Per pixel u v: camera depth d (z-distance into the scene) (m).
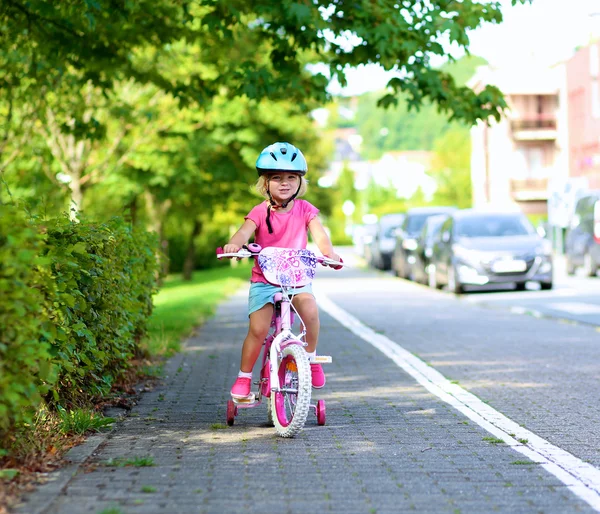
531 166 70.12
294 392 6.89
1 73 14.75
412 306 21.22
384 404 8.50
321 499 5.17
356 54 12.91
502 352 12.45
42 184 26.28
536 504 5.10
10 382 5.07
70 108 16.78
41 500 4.96
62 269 6.52
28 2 12.06
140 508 4.91
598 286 26.05
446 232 25.94
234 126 31.52
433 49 12.79
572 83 64.12
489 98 13.63
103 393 8.02
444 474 5.77
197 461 6.08
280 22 12.30
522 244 24.62
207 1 12.44
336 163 180.00
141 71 14.63
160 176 31.00
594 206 30.02
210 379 10.15
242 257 6.96
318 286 30.19
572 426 7.43
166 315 17.69
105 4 12.14
